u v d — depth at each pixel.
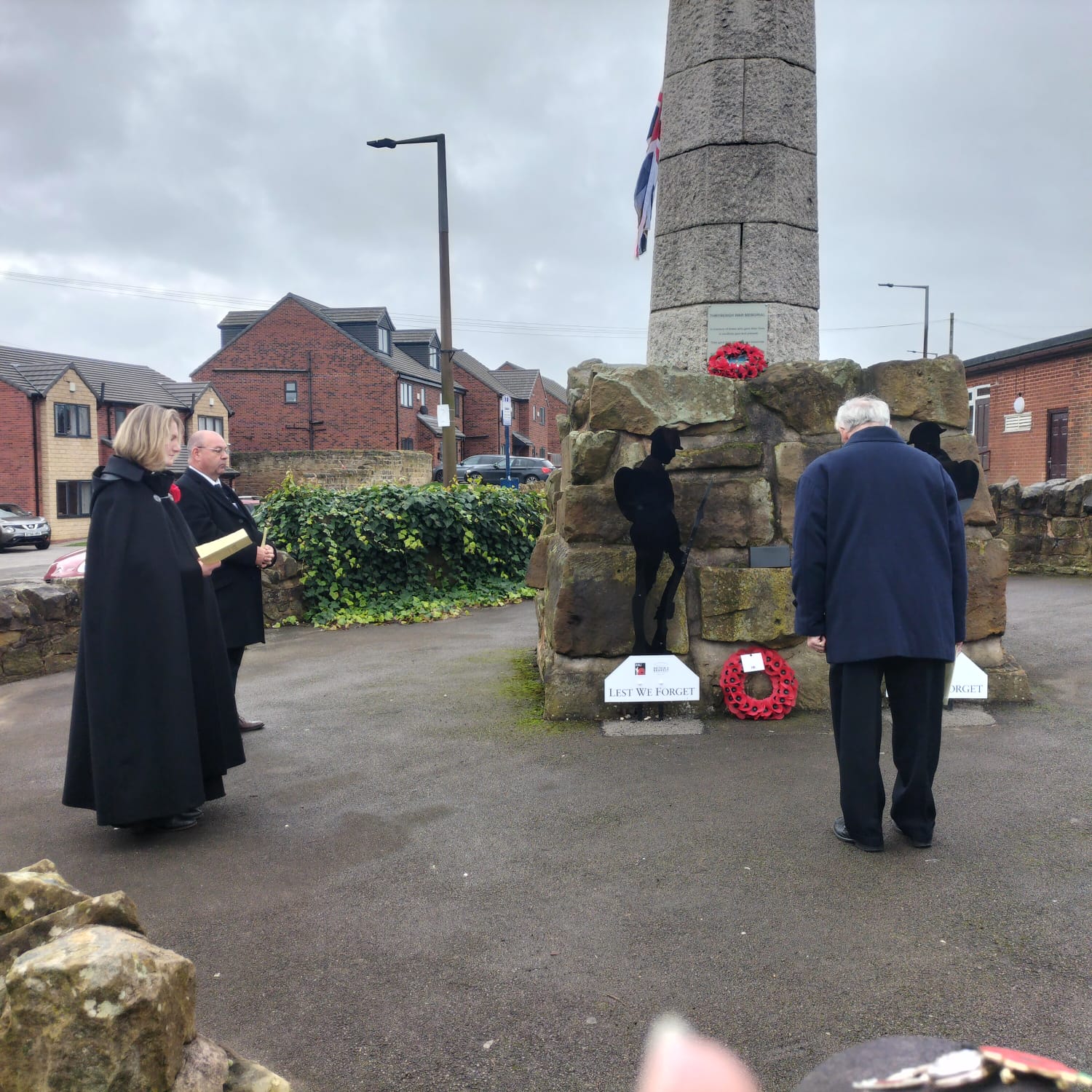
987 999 2.45
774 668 5.16
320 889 3.28
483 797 4.13
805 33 5.75
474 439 62.19
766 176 5.64
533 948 2.82
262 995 2.62
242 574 5.38
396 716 5.59
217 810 4.12
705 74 5.67
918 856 3.34
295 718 5.66
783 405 5.29
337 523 9.73
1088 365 18.19
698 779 4.25
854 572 3.36
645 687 5.21
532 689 6.17
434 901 3.15
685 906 3.03
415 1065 2.29
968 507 5.31
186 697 3.79
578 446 5.28
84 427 40.50
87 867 3.55
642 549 5.18
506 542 11.10
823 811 3.81
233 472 5.92
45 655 7.37
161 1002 1.84
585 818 3.82
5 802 4.36
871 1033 2.33
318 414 50.53
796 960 2.68
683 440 5.30
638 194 6.66
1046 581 10.56
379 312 53.06
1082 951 2.67
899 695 3.41
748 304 5.66
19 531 30.56
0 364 39.09
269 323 50.44
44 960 1.81
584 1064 2.26
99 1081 1.77
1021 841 3.42
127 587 3.71
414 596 10.06
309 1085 2.23
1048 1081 0.54
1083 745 4.48
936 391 5.26
